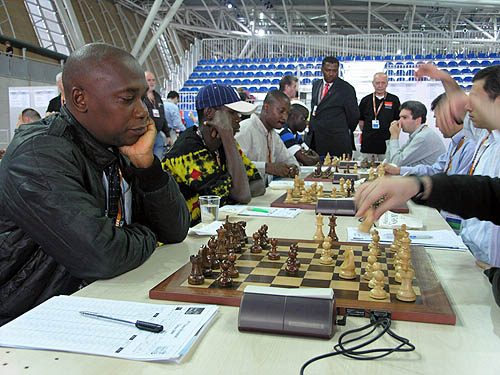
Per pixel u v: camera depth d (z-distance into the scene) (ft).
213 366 2.96
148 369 2.93
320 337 3.32
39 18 58.44
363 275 4.49
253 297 3.53
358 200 3.86
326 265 4.83
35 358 3.05
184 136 9.02
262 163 12.21
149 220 5.88
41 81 42.80
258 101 45.78
